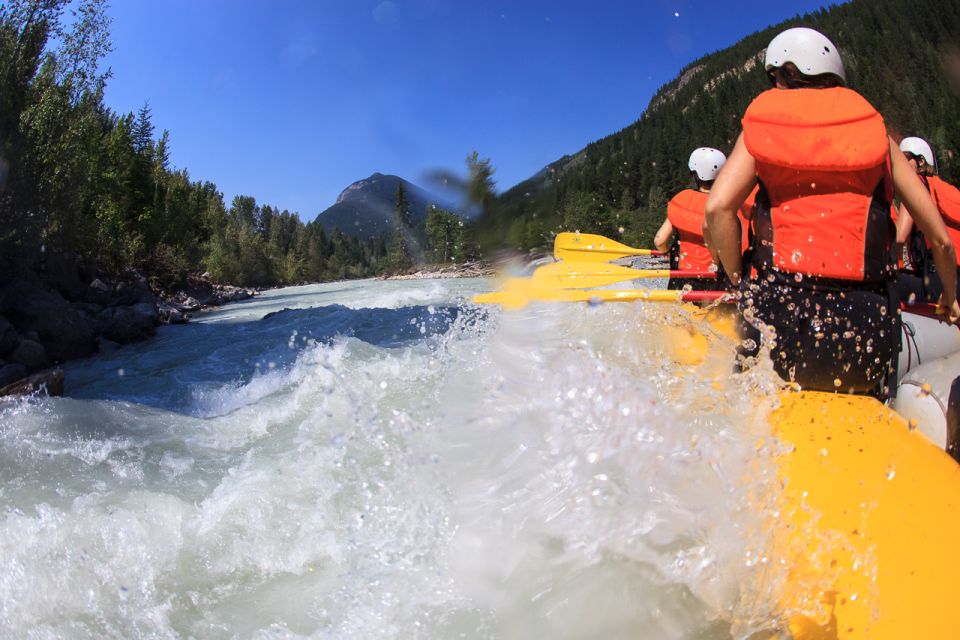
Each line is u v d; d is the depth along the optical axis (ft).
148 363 29.68
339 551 7.61
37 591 7.50
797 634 4.86
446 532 6.96
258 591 7.35
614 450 6.54
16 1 46.14
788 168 6.47
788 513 5.39
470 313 13.61
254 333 38.60
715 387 6.91
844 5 173.17
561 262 14.65
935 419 6.88
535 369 8.55
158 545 8.48
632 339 10.03
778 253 6.61
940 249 6.73
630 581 5.88
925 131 101.04
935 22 132.98
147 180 86.63
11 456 12.16
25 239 44.42
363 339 28.68
